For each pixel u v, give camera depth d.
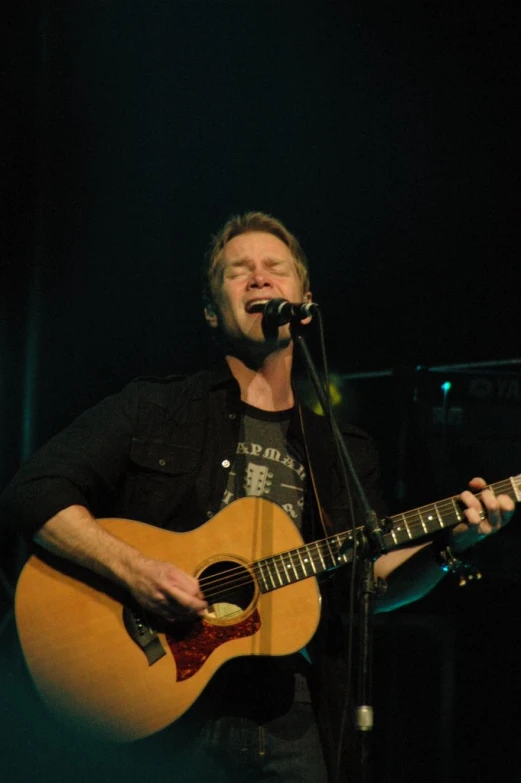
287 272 6.58
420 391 9.92
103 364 10.67
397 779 9.27
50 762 5.54
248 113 11.30
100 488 5.92
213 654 5.55
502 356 11.22
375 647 9.59
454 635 9.55
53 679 5.48
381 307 11.47
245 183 11.33
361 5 11.12
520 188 11.41
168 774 5.47
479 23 11.05
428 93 11.42
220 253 6.73
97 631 5.57
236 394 6.30
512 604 9.57
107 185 10.91
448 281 11.48
